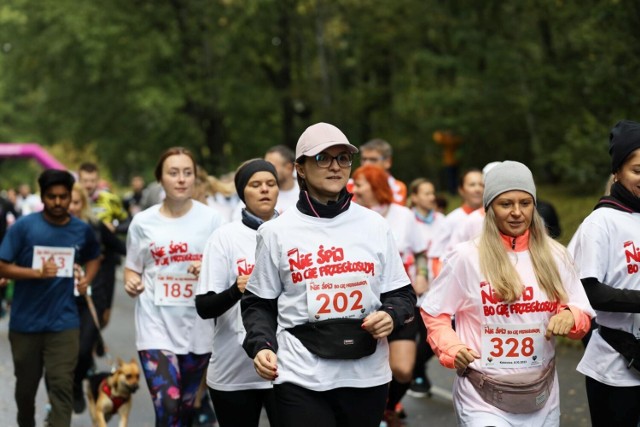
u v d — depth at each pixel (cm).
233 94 4069
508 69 3231
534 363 630
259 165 791
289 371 598
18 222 948
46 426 1022
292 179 1134
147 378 882
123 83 3997
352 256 602
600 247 671
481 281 629
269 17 4094
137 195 3186
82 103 4131
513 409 624
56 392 927
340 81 4384
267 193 786
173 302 891
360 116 4294
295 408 595
